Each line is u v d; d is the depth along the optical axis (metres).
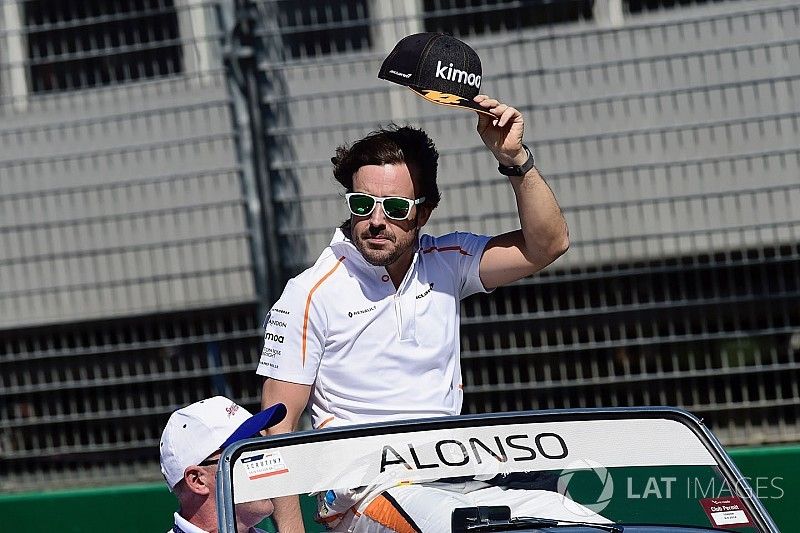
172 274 11.02
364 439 5.16
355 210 5.83
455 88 6.04
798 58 11.02
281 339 6.02
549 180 11.47
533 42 11.27
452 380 6.18
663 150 11.26
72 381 11.09
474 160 11.27
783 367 10.05
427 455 5.14
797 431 10.36
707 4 11.23
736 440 10.50
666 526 5.01
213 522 5.61
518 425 5.23
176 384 11.21
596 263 11.17
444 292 6.21
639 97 10.26
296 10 10.73
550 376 10.86
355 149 5.95
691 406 10.57
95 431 11.01
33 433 11.04
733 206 11.03
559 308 11.05
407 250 6.03
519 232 6.39
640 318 10.73
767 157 10.98
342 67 11.12
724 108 11.12
